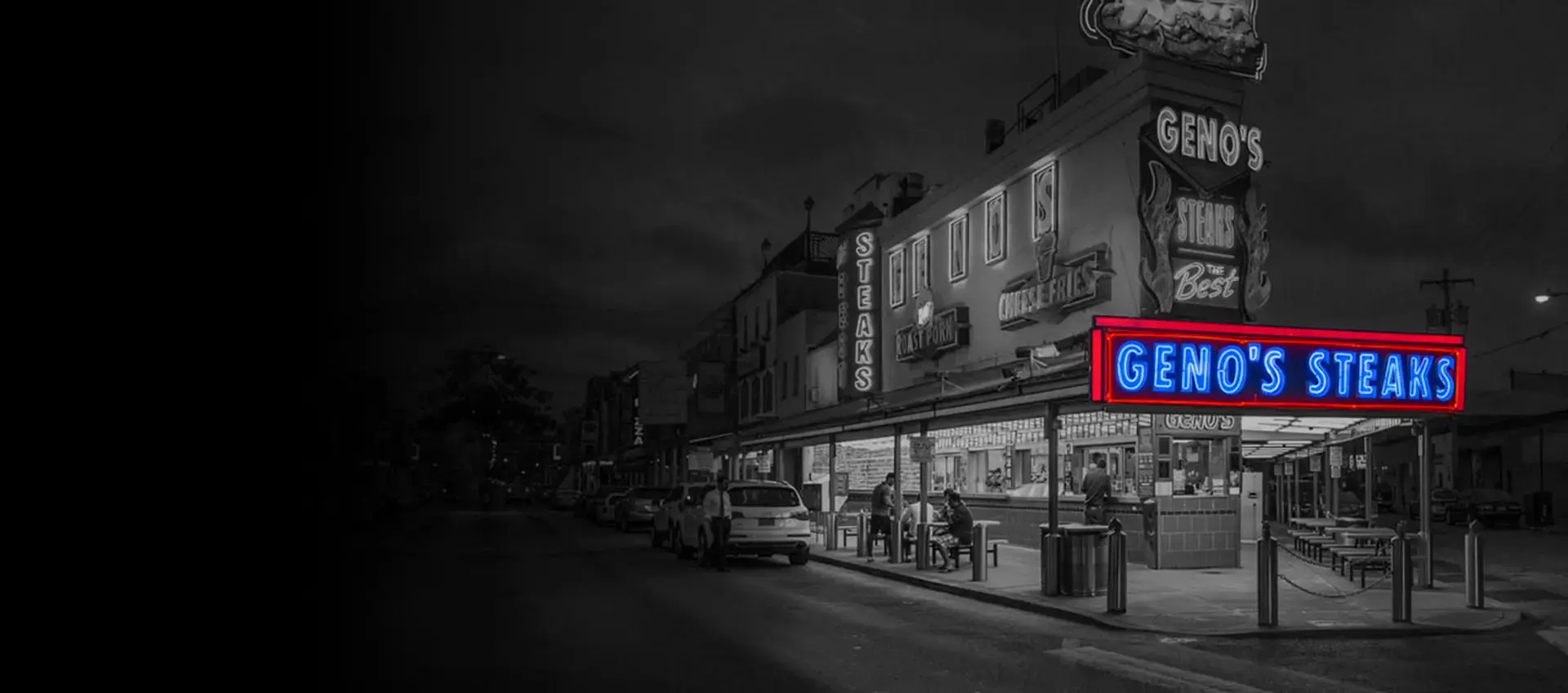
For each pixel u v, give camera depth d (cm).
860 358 3128
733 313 5209
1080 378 1492
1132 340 1381
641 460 6756
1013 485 2497
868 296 3145
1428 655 1038
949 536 1816
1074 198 2127
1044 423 2350
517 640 1093
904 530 1994
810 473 3900
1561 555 2236
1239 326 1419
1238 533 1906
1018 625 1239
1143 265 1884
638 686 855
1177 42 1959
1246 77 2009
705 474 4062
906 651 1034
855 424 2330
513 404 9431
